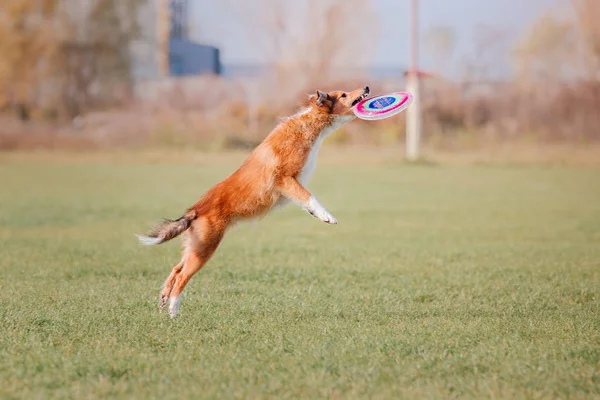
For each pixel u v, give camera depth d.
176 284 8.24
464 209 19.92
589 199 22.17
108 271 11.30
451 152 39.44
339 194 23.42
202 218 8.17
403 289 10.02
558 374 6.42
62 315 8.43
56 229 16.12
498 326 8.08
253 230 16.22
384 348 7.18
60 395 5.96
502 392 6.00
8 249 13.35
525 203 21.22
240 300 9.29
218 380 6.29
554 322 8.27
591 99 42.91
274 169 8.47
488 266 11.77
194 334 7.73
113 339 7.51
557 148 40.25
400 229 16.31
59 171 30.48
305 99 9.19
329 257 12.62
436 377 6.39
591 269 11.44
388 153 38.62
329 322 8.23
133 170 31.14
